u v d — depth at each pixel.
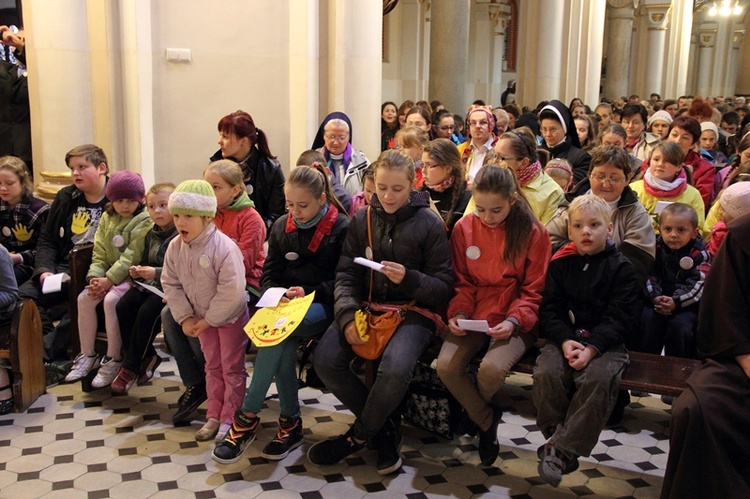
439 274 3.50
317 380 4.49
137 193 4.46
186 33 5.96
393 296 3.58
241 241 4.23
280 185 5.03
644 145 6.75
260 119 6.16
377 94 6.27
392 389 3.35
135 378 4.34
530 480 3.49
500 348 3.40
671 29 23.17
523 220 3.49
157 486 3.41
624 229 3.96
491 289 3.61
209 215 3.67
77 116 5.65
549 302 3.50
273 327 3.52
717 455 2.81
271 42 6.05
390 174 3.40
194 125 6.09
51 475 3.49
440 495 3.35
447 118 7.04
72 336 4.51
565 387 3.29
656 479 3.52
